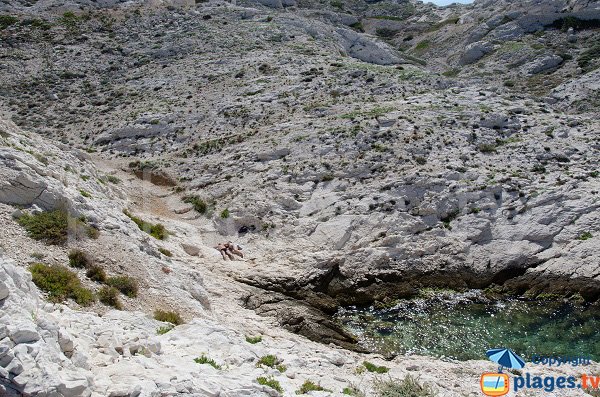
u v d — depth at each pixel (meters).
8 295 14.18
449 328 29.12
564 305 31.41
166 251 30.92
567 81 66.19
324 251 34.78
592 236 33.94
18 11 82.06
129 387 13.24
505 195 36.97
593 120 45.38
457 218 36.31
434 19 108.12
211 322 21.78
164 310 23.39
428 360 24.91
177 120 53.06
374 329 29.02
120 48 73.12
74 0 85.62
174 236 35.25
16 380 11.77
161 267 26.39
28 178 25.03
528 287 32.69
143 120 53.09
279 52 66.06
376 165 40.47
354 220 36.28
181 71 64.75
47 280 21.22
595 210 35.09
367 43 81.50
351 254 34.44
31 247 22.91
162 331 20.48
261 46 68.62
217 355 18.41
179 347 18.58
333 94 54.00
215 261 33.25
